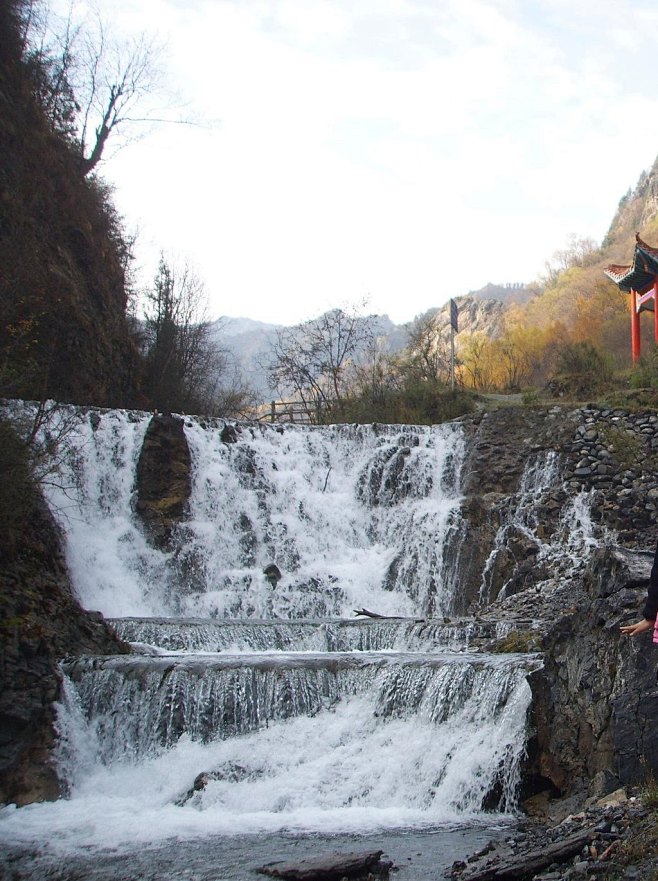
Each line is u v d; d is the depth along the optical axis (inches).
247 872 349.7
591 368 1306.6
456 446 1052.5
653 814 324.8
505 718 477.1
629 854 291.9
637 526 941.8
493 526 968.3
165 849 391.2
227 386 1727.4
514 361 2337.6
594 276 3715.6
